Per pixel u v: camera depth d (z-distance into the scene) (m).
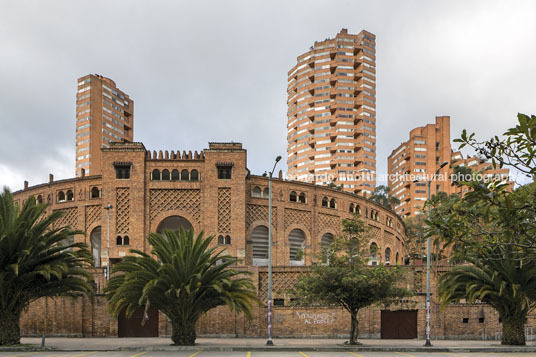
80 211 51.53
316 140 144.12
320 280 30.50
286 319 37.59
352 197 60.38
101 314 37.75
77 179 52.56
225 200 48.41
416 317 37.88
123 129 152.00
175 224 49.38
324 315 37.59
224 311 37.59
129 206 47.84
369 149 142.25
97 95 141.75
